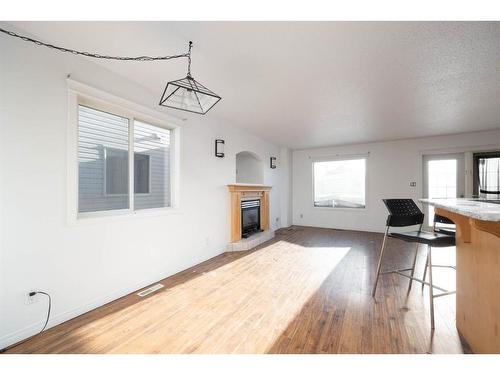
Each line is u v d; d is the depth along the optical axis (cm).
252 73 245
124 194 268
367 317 203
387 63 224
